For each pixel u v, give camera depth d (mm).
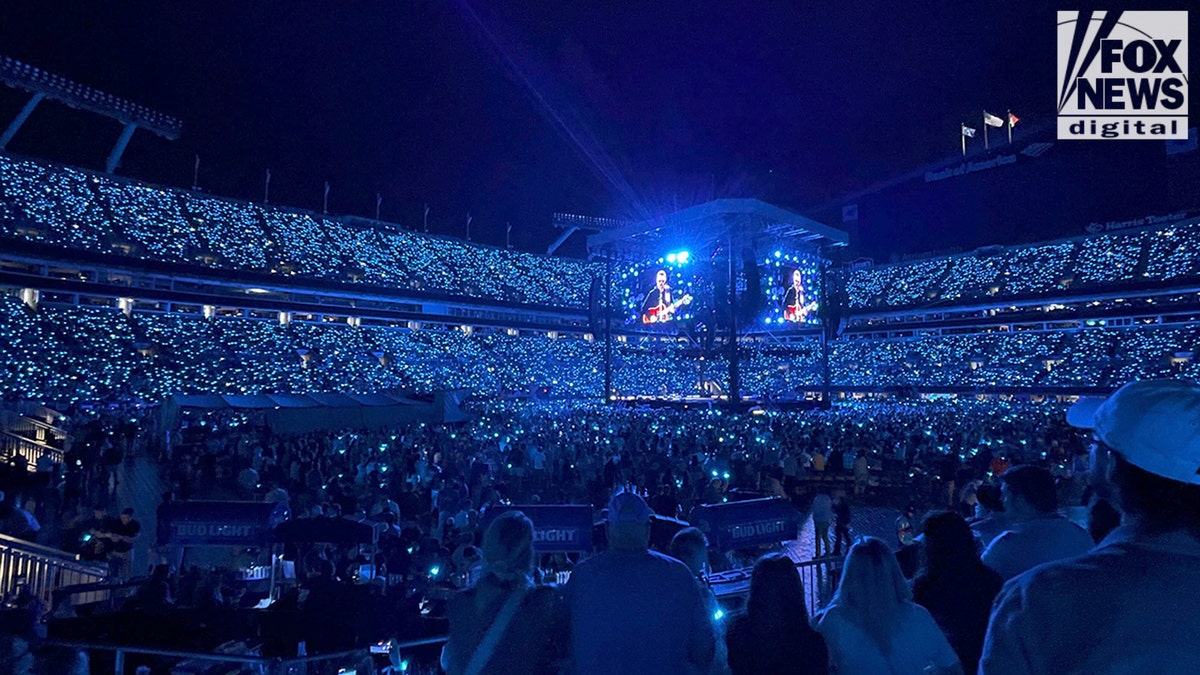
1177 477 1459
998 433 29328
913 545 7168
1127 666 1327
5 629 4926
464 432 31312
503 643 3350
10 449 23953
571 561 11633
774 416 44500
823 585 10922
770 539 10617
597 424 37062
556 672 3348
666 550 6844
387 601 8125
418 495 17281
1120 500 1629
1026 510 4488
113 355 49438
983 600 3789
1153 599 1373
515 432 31969
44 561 10641
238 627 7977
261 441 27719
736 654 3051
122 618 7766
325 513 12531
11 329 46344
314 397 33219
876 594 3482
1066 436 28188
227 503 10594
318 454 23453
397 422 31203
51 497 18641
